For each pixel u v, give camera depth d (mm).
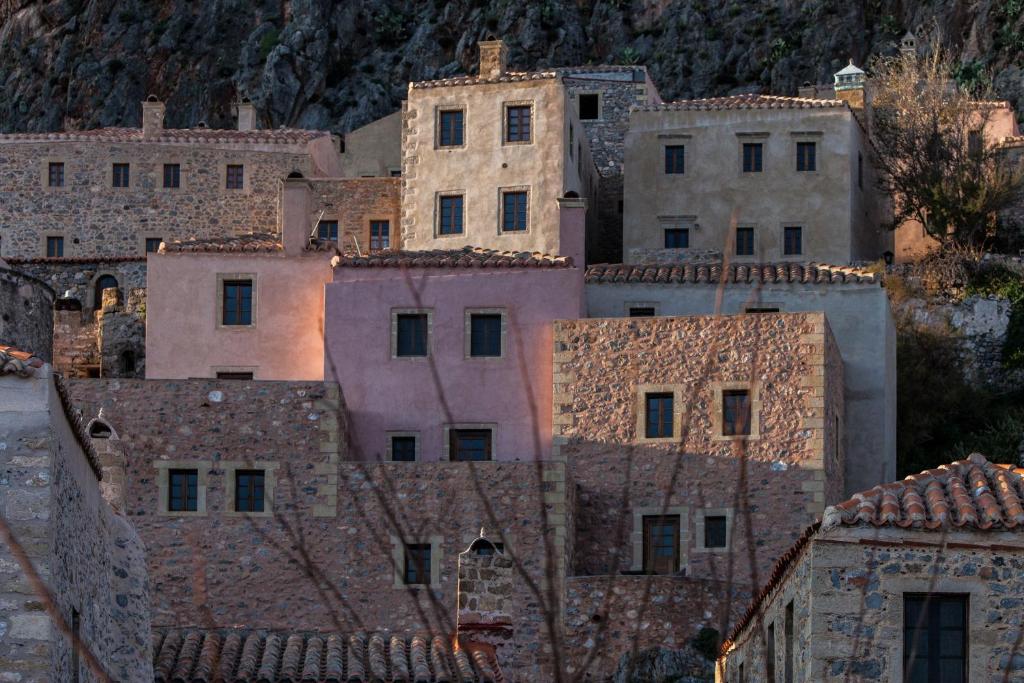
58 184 135500
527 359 90625
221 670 61125
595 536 85125
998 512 48125
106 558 49219
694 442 85438
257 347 98375
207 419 83062
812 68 181875
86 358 121188
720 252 114750
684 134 117562
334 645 64375
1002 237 121312
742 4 187500
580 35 192875
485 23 193625
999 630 46812
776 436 84875
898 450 104750
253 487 82250
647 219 117000
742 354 86125
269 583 80875
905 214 121062
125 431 82812
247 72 195000
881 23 183375
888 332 96812
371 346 91938
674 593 78750
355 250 118312
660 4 191750
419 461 85375
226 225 134375
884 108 123250
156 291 99062
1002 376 111375
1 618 39750
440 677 60750
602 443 86375
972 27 176500
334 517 81625
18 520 40406
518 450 89750
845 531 47625
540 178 110812
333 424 82812
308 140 136000
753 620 55562
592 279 96688
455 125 112875
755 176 116688
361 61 196000
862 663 46781
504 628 63125
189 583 81000
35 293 86438
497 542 80625
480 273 92125
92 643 45906
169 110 197125
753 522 83938
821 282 95812
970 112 124375
